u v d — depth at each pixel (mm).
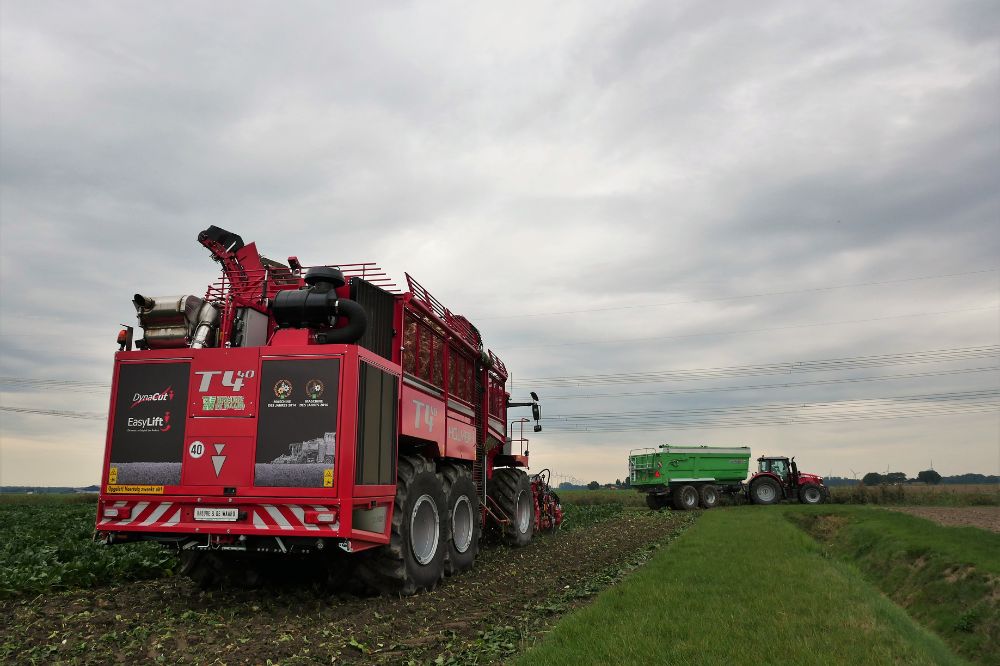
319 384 7102
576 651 5234
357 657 5531
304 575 9055
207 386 7289
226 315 8055
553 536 16828
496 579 9586
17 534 14734
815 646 5445
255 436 7082
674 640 5629
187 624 6441
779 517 20719
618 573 10109
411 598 8000
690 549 12023
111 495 7246
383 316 8602
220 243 8789
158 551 10609
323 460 6914
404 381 8750
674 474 32812
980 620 9422
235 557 8461
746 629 6000
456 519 10266
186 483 7109
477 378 12836
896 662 5070
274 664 5262
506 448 15219
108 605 7262
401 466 8461
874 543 16109
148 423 7336
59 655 5410
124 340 7809
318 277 7719
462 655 5543
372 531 7508
